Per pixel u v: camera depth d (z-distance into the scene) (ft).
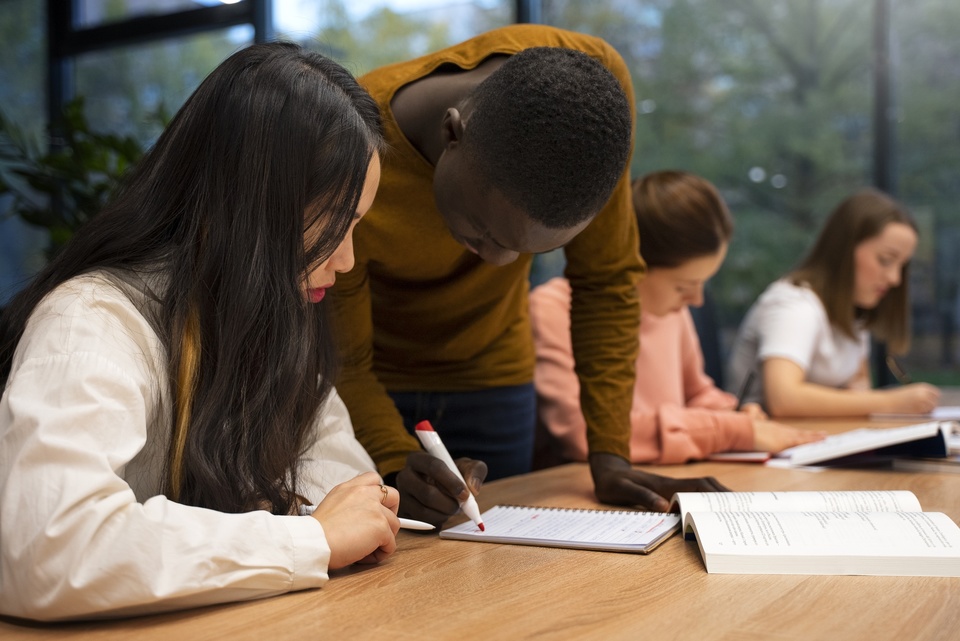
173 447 2.70
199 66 12.69
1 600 2.25
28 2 13.83
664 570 2.80
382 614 2.37
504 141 2.90
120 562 2.22
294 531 2.56
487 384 5.04
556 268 9.89
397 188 3.73
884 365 10.59
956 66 10.06
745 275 10.73
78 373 2.38
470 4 10.93
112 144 8.76
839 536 2.87
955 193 10.18
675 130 10.80
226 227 2.75
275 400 2.81
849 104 10.35
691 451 5.03
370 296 4.14
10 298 2.98
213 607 2.42
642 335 6.31
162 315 2.73
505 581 2.69
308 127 2.78
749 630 2.24
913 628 2.25
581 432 5.48
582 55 3.06
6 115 13.89
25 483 2.23
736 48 10.53
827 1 10.28
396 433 3.83
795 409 7.45
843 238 8.10
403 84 3.71
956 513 3.64
